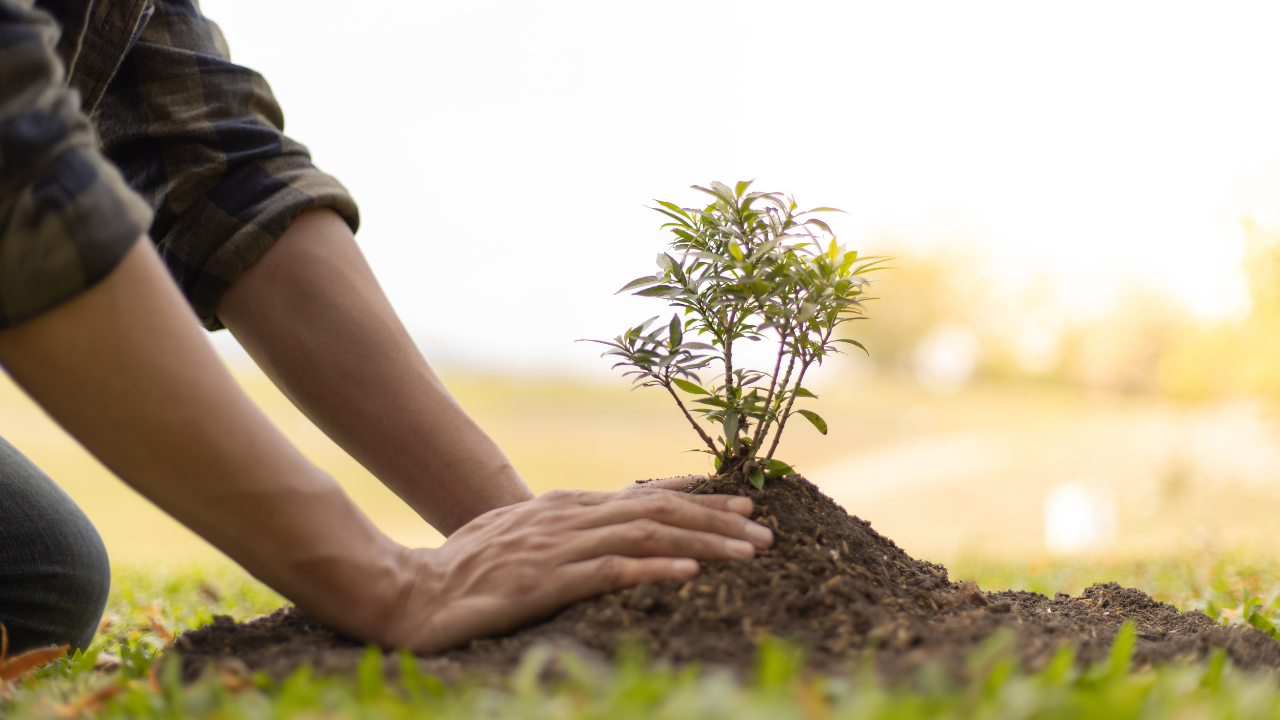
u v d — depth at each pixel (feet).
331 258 5.18
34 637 5.27
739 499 5.03
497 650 4.75
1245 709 4.42
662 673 4.43
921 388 113.19
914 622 4.79
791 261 5.05
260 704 4.43
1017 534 27.55
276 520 4.72
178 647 4.85
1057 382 107.45
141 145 5.16
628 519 4.93
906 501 38.63
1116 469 40.42
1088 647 4.74
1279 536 17.71
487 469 5.20
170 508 4.71
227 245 5.10
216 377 4.67
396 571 4.84
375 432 5.17
